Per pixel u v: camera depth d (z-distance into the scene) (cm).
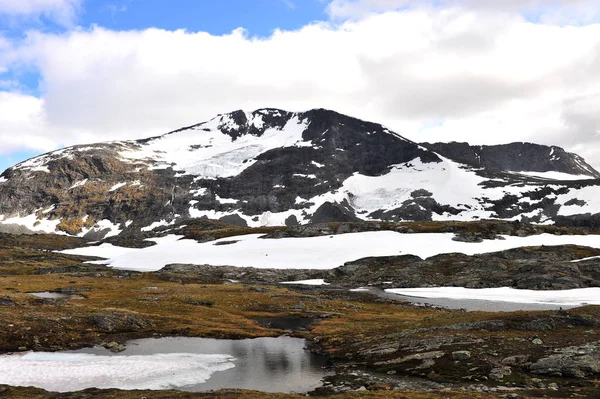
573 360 4181
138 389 4084
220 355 5509
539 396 3484
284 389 4081
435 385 4009
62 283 12975
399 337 5575
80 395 3691
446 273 14788
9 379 4347
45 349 5647
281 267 17875
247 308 9400
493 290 12562
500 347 4750
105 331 6725
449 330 5531
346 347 5669
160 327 7181
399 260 16762
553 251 16000
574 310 5647
